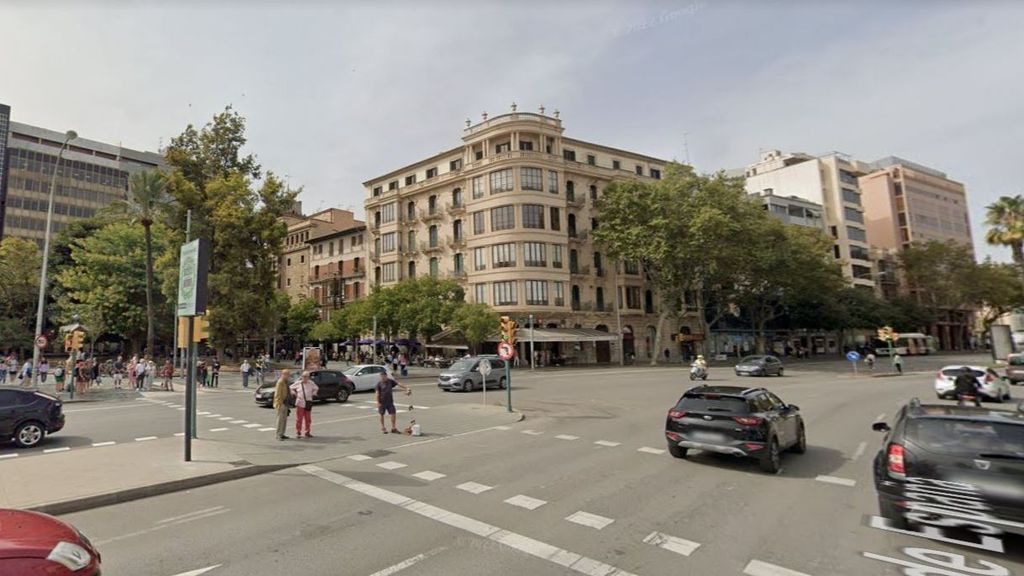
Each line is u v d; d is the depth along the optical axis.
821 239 59.28
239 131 44.84
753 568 5.13
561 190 51.97
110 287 44.41
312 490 8.04
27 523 3.80
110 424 15.77
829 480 8.48
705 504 7.19
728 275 50.12
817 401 19.70
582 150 56.22
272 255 43.06
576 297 52.78
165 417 17.28
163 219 39.56
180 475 8.58
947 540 5.84
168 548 5.73
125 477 8.44
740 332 66.25
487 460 10.05
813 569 5.11
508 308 48.56
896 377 32.69
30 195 77.00
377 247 61.00
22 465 9.34
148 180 35.00
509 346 17.55
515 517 6.67
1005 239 42.12
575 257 53.62
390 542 5.83
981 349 92.44
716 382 29.05
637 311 56.84
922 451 6.04
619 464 9.63
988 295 69.06
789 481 8.42
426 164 59.16
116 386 29.73
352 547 5.69
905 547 5.65
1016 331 45.09
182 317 10.30
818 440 12.05
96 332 37.62
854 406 18.11
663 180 48.84
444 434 13.11
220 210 38.16
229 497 7.77
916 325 72.44
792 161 83.56
